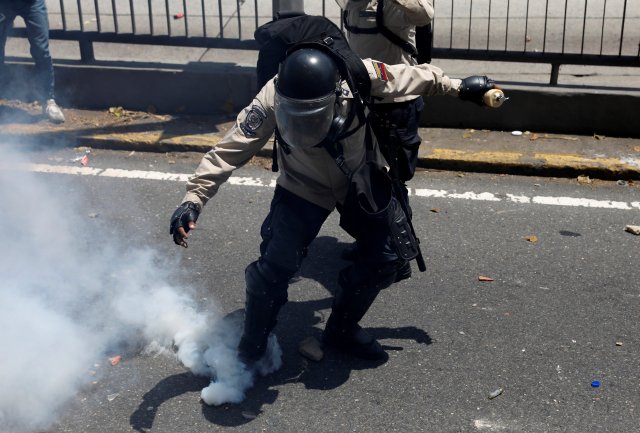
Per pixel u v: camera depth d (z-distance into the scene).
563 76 7.09
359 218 3.54
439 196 5.73
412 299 4.55
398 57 4.33
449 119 6.59
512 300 4.54
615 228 5.31
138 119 6.80
